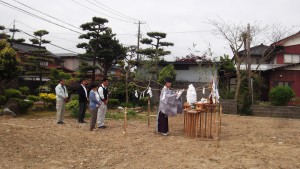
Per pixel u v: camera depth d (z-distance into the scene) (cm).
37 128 1088
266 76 2536
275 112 1830
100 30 2502
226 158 733
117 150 812
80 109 1267
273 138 1020
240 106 1894
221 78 2742
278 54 2714
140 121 1398
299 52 2667
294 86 2373
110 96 2292
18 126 1103
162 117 1033
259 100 2266
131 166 668
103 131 1090
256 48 3109
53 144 857
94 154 768
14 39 2647
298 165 682
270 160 720
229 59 2556
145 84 2392
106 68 2678
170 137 1002
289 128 1291
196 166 666
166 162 698
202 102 1043
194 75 2659
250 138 1013
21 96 1852
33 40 2645
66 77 2414
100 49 2553
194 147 854
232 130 1188
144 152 789
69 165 672
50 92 2308
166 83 1032
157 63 2564
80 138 951
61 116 1235
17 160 693
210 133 1041
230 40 3741
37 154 750
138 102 2278
